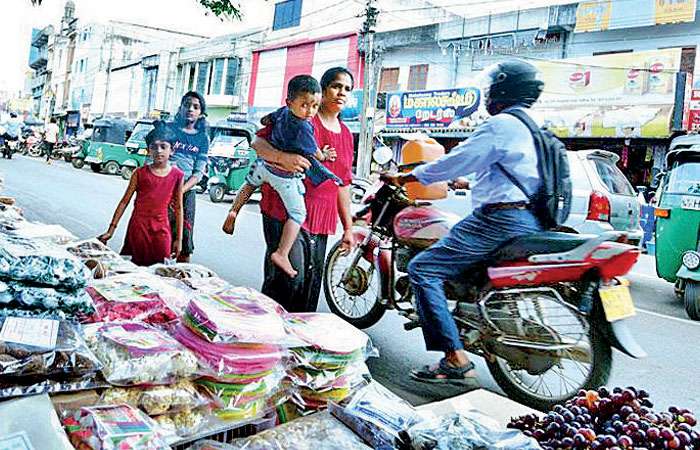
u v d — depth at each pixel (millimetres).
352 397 2047
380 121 19781
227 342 1832
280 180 3148
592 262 3070
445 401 2268
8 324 1558
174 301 2170
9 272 1633
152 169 4371
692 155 6344
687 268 5945
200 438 1770
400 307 4133
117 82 39625
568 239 3152
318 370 2047
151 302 2086
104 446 1422
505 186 3215
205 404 1800
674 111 13617
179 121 4977
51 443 1363
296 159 3088
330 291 4836
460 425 1707
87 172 21438
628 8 14930
